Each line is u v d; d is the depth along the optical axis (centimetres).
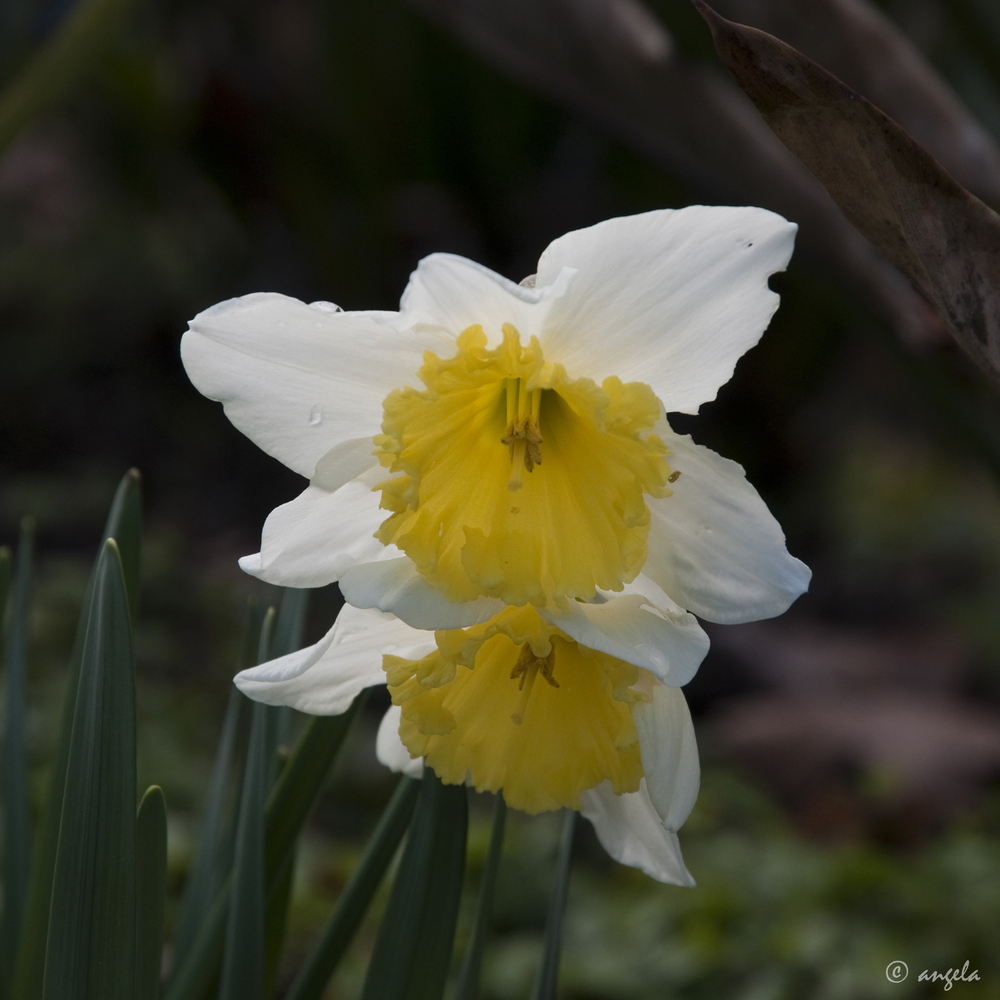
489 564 60
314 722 62
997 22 77
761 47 59
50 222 416
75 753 60
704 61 73
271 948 64
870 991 115
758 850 147
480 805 165
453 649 60
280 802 63
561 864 63
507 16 77
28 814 65
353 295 293
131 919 60
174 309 394
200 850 65
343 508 61
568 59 77
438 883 62
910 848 180
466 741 62
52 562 265
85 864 60
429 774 62
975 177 69
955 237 60
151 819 61
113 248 403
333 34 254
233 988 62
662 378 61
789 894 134
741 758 207
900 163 59
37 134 425
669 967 120
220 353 61
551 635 62
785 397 304
